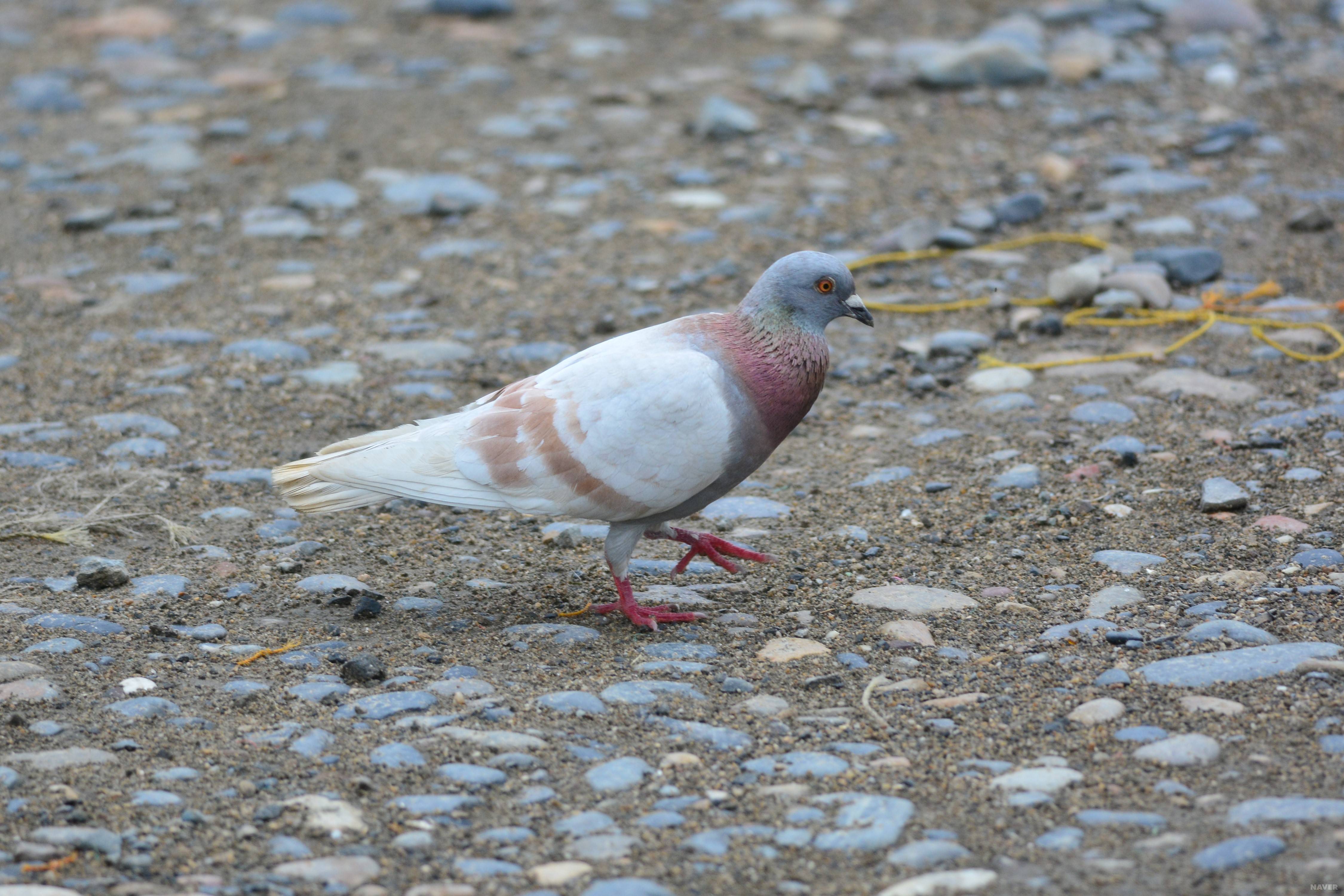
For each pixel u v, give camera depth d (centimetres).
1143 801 636
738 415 820
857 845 611
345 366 1341
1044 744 697
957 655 805
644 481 815
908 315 1455
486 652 827
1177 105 2019
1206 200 1691
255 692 761
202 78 2228
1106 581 898
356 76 2214
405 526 1040
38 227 1697
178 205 1766
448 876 595
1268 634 797
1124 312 1405
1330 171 1766
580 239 1667
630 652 826
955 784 661
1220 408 1182
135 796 654
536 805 652
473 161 1895
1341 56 2203
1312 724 693
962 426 1190
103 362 1344
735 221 1698
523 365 1344
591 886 582
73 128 2033
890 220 1683
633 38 2411
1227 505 984
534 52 2319
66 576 930
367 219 1736
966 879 577
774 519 1040
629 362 822
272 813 639
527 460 817
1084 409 1191
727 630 858
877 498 1062
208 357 1357
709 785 668
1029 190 1753
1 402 1247
